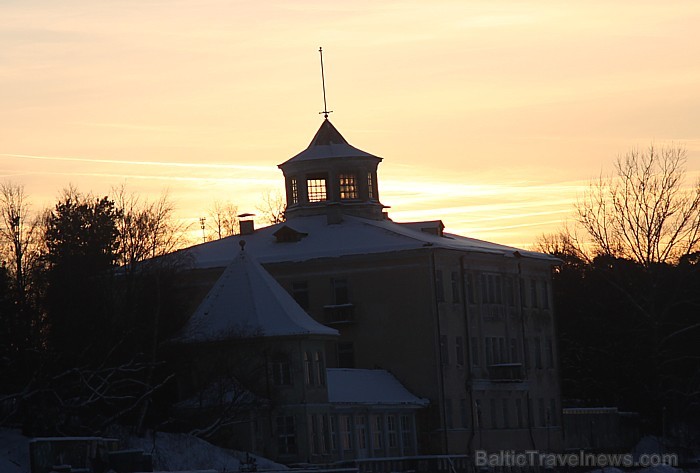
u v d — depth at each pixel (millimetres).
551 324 180750
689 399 177250
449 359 154000
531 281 177250
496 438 160750
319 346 129125
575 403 196250
